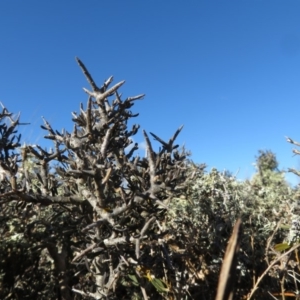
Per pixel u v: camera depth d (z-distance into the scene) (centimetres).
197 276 192
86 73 170
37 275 178
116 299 166
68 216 184
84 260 164
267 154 554
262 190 295
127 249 153
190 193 225
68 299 171
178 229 206
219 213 223
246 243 202
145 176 162
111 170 150
